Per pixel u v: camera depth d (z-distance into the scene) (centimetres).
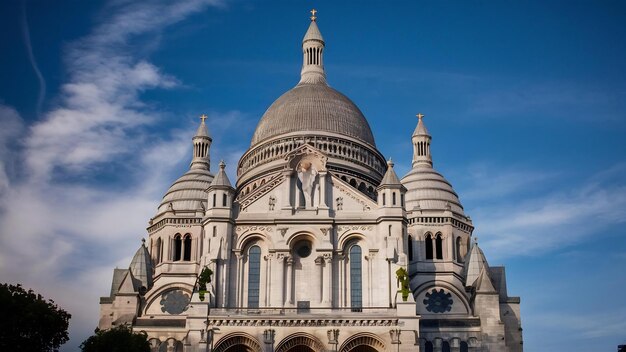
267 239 11194
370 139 14000
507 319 12400
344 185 11438
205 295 10519
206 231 11194
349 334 10269
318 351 10244
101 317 12375
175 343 11700
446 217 12838
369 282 10950
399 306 10331
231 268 11088
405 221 11212
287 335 10288
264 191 11438
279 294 10856
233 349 10431
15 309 9188
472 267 12481
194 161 14275
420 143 13975
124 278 12250
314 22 15400
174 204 13338
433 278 12469
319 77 14975
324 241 11088
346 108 14012
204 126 14525
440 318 11988
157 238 13188
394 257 10925
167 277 12650
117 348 9925
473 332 11731
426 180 13338
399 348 10156
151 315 12369
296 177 11481
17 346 9150
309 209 11269
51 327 9388
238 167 14175
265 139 13550
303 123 13575
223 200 11294
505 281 12694
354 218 11219
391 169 11425
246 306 10950
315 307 10750
